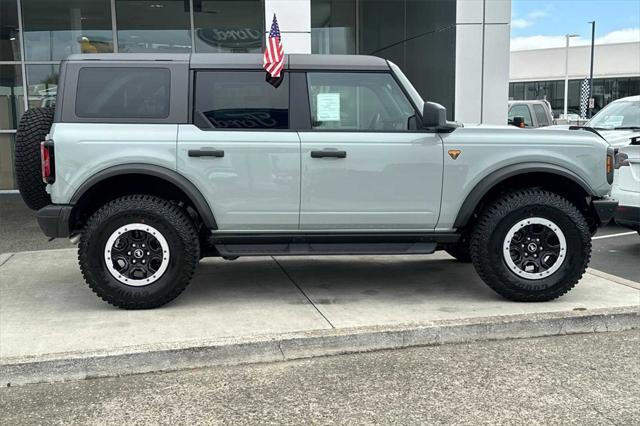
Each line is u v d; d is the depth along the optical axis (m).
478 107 9.70
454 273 6.06
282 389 3.64
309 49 8.84
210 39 12.61
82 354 3.85
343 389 3.63
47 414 3.37
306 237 4.91
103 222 4.66
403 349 4.27
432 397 3.51
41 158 4.73
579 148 4.91
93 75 4.75
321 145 4.76
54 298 5.19
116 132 4.65
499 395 3.52
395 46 12.32
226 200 4.77
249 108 4.81
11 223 9.26
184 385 3.72
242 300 5.12
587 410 3.33
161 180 4.86
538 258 4.94
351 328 4.30
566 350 4.21
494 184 4.82
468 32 9.52
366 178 4.82
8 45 12.22
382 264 6.48
